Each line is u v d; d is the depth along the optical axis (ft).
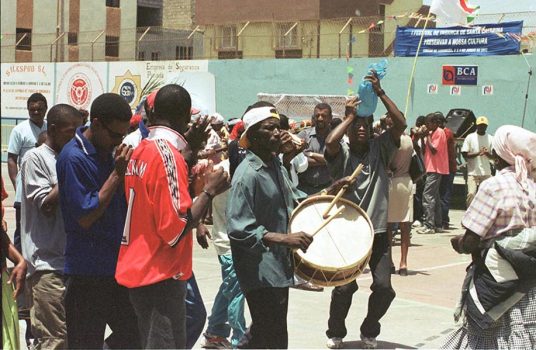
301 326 27.48
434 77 73.36
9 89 109.60
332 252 19.20
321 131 29.37
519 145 17.22
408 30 75.00
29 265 20.13
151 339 15.87
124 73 97.09
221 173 15.93
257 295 18.06
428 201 52.90
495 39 70.49
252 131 18.20
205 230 21.38
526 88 69.26
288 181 18.88
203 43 108.47
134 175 15.98
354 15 123.54
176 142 16.53
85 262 17.71
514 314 17.12
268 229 18.25
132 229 16.02
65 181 17.34
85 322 17.93
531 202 17.12
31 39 126.11
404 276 37.50
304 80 83.10
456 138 66.28
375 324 24.43
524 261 16.90
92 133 17.54
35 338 20.06
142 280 15.75
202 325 19.66
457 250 17.85
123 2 144.25
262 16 125.59
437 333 27.09
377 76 23.30
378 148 23.89
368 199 23.57
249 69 86.69
